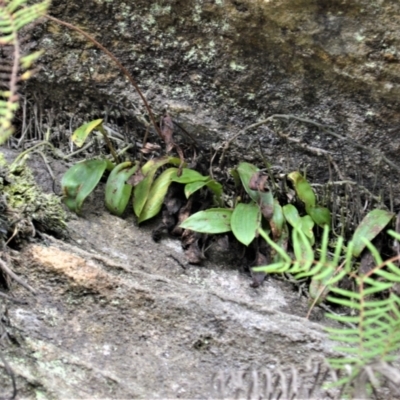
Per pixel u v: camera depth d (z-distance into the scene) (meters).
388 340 0.67
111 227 0.98
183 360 0.83
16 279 0.83
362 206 1.02
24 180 0.94
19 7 0.99
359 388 0.69
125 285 0.86
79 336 0.83
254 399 0.76
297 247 0.67
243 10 0.99
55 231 0.92
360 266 0.94
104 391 0.79
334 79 1.00
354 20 0.96
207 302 0.86
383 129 1.01
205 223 0.96
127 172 1.01
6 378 0.77
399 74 0.98
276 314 0.86
